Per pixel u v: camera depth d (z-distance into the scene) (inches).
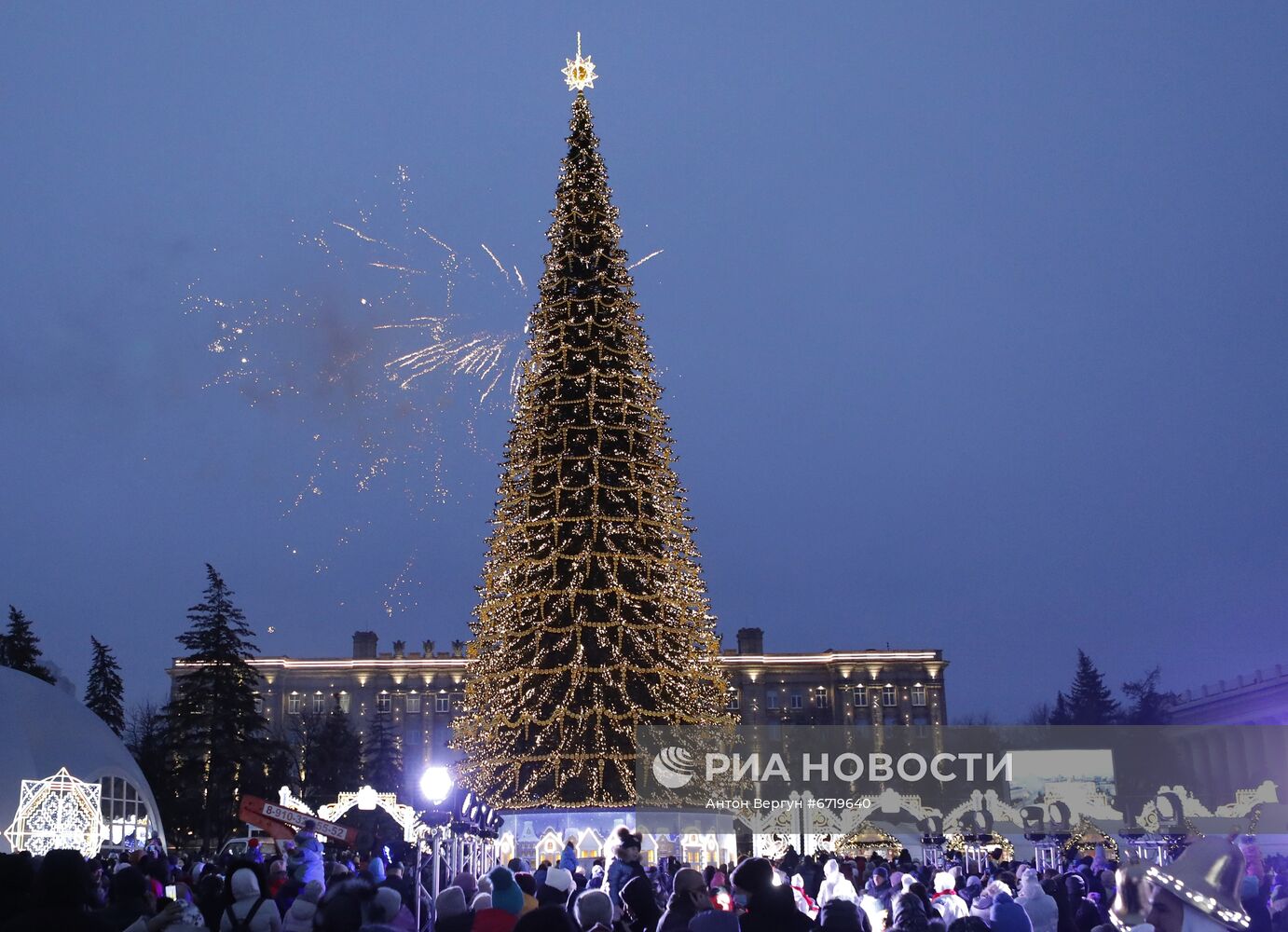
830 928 324.2
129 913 373.4
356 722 4407.0
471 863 862.5
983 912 524.1
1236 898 229.0
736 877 334.6
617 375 1306.6
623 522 1258.6
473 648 1310.3
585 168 1400.1
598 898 343.9
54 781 1243.2
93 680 3107.8
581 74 1454.2
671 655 1244.5
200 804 2437.3
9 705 1358.3
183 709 2477.9
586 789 1203.9
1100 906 643.5
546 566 1247.5
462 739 1275.8
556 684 1227.2
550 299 1349.7
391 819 1459.2
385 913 306.3
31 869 259.6
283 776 3036.4
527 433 1307.8
